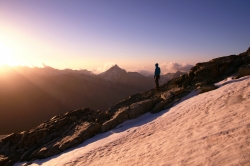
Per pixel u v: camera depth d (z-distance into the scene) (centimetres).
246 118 950
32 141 2236
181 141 1010
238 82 1769
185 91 2170
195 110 1505
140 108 2078
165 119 1625
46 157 1884
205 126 1098
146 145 1211
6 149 2252
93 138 1906
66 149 1866
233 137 786
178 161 779
